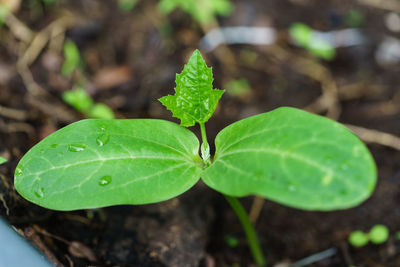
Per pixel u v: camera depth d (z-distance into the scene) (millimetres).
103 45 359
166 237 253
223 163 208
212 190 292
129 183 206
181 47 370
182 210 265
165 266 247
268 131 206
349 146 197
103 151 210
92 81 335
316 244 285
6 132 273
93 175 207
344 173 193
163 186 208
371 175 193
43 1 354
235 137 212
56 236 238
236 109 342
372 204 294
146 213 258
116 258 245
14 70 309
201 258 259
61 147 210
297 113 206
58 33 345
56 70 326
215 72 363
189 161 215
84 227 246
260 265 270
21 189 204
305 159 197
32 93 299
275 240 287
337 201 190
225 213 294
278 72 373
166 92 336
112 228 251
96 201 203
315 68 377
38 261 192
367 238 281
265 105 349
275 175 197
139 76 346
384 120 338
